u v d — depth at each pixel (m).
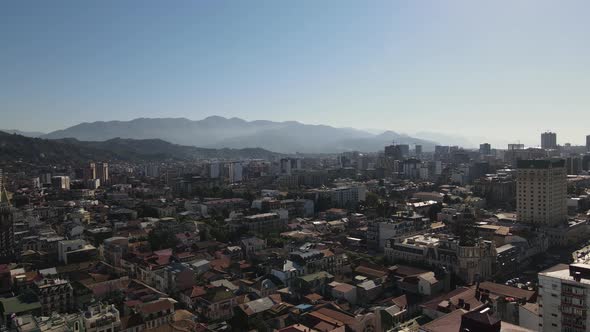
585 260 176.75
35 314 195.00
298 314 199.50
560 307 156.88
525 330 113.88
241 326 199.50
